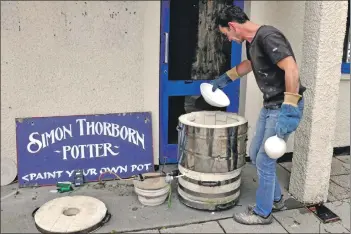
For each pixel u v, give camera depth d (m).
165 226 2.86
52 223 2.77
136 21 3.37
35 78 3.26
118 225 2.86
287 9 3.61
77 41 3.27
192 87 3.73
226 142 2.85
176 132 3.81
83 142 3.45
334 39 2.82
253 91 3.82
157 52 3.49
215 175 2.92
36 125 3.34
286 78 2.50
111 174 3.53
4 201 3.13
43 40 3.20
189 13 3.58
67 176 3.44
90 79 3.38
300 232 2.81
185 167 2.99
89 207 2.98
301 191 3.16
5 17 3.08
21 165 3.34
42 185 3.39
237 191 3.11
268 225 2.89
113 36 3.34
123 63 3.42
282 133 2.58
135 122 3.55
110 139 3.51
